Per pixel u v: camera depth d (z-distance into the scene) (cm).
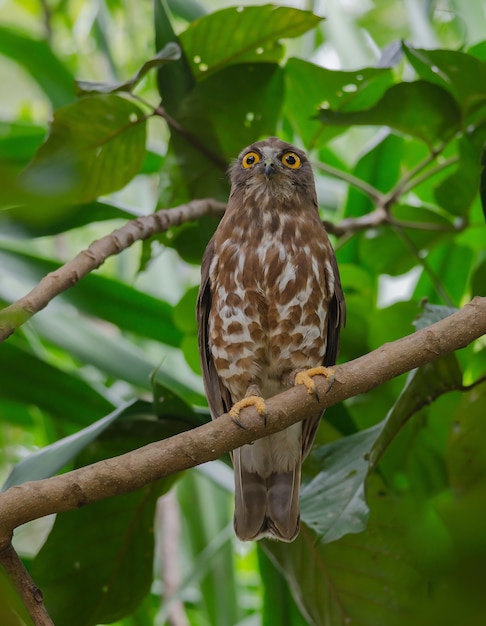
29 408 1181
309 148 1077
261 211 991
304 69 959
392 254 1125
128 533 889
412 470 978
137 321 1119
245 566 1476
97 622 885
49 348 1266
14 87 1623
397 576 858
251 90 962
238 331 965
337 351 998
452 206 1049
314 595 879
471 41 1289
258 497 902
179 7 1179
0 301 1058
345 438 891
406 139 1148
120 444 874
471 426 856
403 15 1606
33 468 762
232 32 927
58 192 206
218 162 988
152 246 1025
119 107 908
